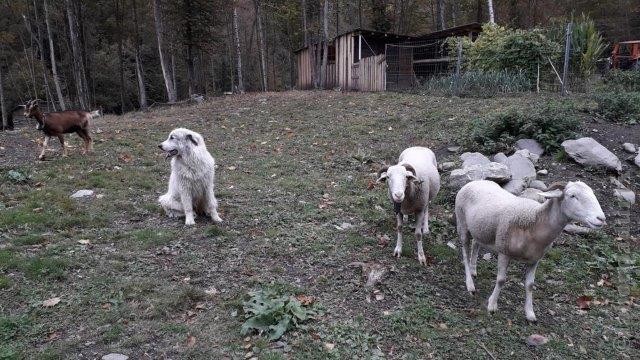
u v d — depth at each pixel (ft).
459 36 62.44
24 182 26.48
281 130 40.75
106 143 36.52
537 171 25.63
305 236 20.13
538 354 13.34
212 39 82.02
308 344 13.03
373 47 69.72
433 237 20.68
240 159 32.81
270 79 127.34
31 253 17.75
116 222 21.57
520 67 48.37
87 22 88.02
